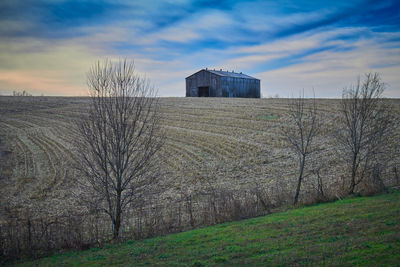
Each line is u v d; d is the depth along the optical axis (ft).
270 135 116.47
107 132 43.98
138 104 45.06
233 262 27.94
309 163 84.02
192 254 31.48
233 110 171.53
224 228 40.40
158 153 104.12
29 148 117.91
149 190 59.82
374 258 24.84
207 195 64.28
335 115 130.93
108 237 42.70
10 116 184.96
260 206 51.29
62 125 157.58
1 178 85.56
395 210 37.91
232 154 99.45
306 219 39.42
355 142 53.93
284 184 64.75
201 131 131.95
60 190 74.84
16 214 54.85
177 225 45.70
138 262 30.63
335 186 56.18
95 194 68.08
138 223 44.06
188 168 88.84
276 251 29.73
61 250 37.78
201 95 249.96
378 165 58.03
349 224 34.91
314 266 24.80
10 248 36.24
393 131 94.94
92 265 30.86
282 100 198.80
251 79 266.57
